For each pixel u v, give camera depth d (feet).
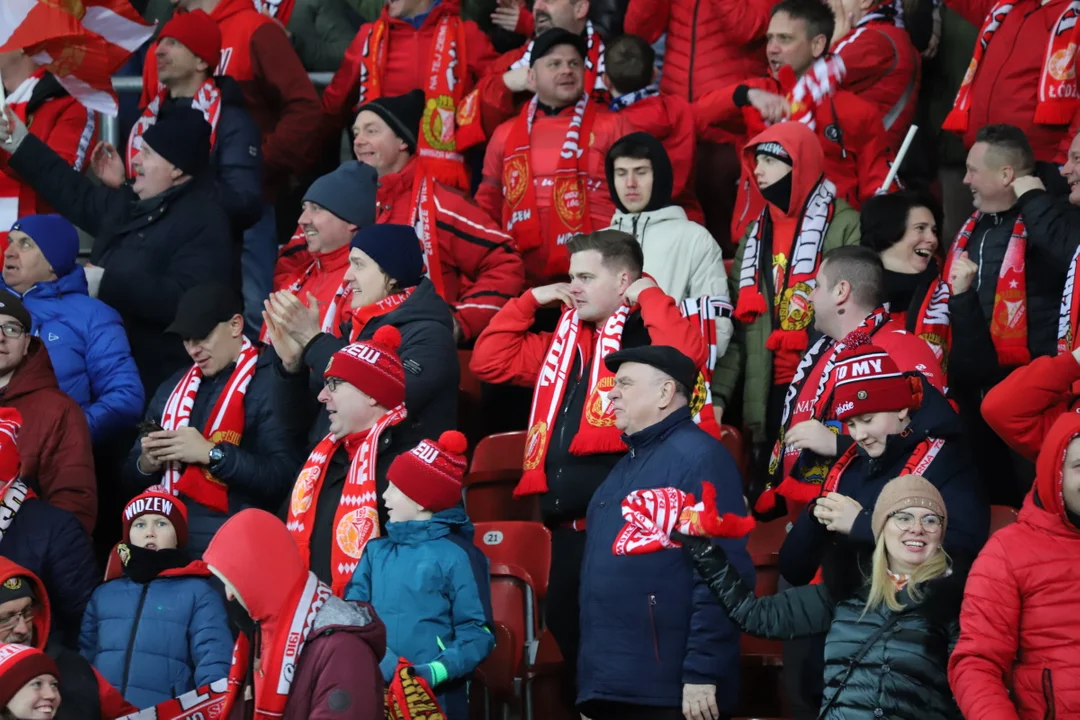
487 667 67.15
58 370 80.12
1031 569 51.16
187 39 91.35
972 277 71.05
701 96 95.50
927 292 74.64
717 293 78.64
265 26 97.91
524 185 89.92
